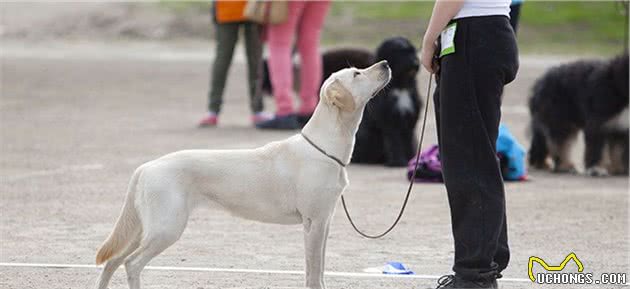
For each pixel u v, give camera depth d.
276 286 8.38
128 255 7.92
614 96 14.89
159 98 25.81
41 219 11.20
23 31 42.56
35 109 23.03
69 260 9.25
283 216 7.90
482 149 7.47
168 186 7.62
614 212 12.04
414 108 15.88
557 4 44.53
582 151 18.23
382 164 16.44
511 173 14.69
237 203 7.86
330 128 7.82
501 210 7.52
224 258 9.44
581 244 10.19
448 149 7.55
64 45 39.81
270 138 18.36
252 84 20.25
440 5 7.37
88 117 21.77
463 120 7.46
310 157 7.78
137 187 7.71
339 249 9.89
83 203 12.19
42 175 14.26
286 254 9.63
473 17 7.43
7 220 11.12
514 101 25.22
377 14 43.00
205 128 20.08
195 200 7.84
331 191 7.78
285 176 7.80
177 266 9.09
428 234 10.65
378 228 10.96
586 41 38.62
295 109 22.44
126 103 24.59
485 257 7.50
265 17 18.95
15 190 13.02
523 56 35.19
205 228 10.84
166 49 39.00
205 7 45.38
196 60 35.62
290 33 19.11
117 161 15.62
